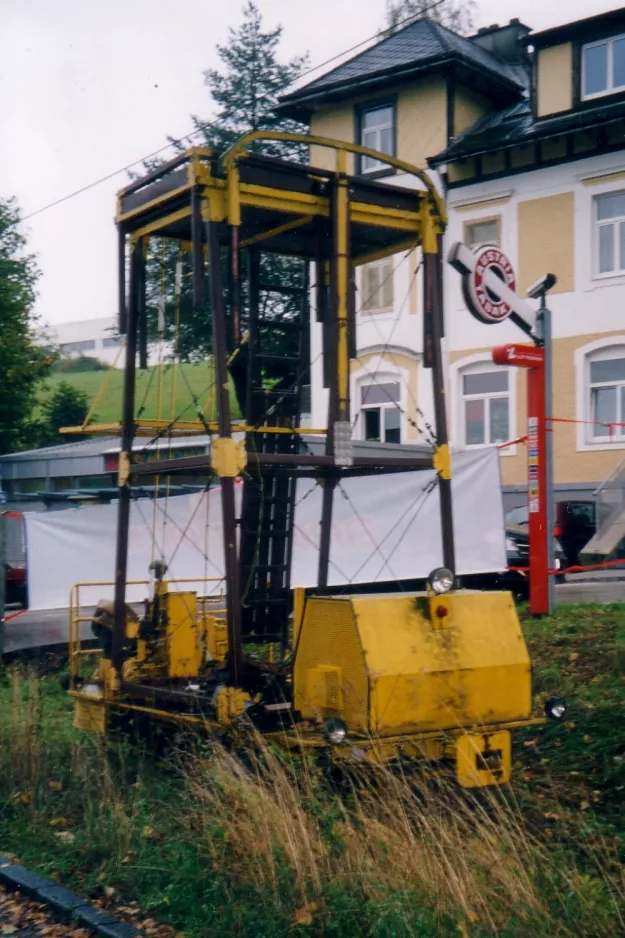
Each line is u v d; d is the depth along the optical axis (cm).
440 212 872
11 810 754
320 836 571
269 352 932
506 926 490
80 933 556
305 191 814
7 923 583
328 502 910
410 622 706
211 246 779
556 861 577
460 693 708
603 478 2647
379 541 1459
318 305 895
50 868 644
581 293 2680
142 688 847
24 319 3759
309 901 522
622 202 2639
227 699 737
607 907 523
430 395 2867
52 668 1359
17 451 4097
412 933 480
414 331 2898
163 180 828
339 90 3028
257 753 690
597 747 820
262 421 873
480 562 1524
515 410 2773
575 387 2692
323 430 903
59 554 1435
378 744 665
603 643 1097
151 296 995
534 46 2759
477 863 541
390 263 2936
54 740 872
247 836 575
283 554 884
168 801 722
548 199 2723
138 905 584
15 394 3725
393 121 3002
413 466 839
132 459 905
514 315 1381
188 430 902
